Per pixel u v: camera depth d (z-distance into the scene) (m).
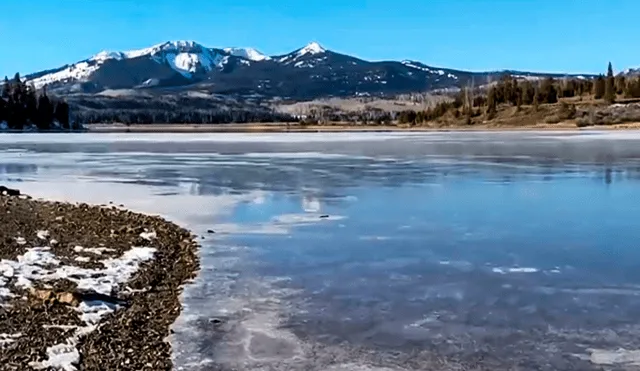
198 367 9.20
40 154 52.03
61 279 12.90
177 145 67.12
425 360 9.54
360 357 9.62
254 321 11.07
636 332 10.55
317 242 17.09
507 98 139.12
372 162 42.78
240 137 91.31
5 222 18.38
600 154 48.09
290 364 9.38
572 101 131.62
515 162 41.91
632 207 22.64
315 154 51.31
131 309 11.45
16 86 127.75
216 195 26.08
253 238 17.58
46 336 9.91
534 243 16.95
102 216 20.12
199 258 15.34
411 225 19.47
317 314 11.45
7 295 11.69
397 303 12.06
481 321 11.11
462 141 72.44
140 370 8.98
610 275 13.89
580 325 10.89
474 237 17.70
